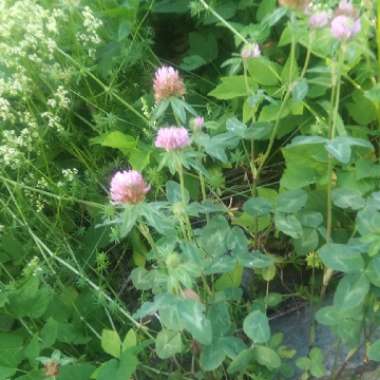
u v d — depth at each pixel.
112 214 0.48
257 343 0.39
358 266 0.35
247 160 0.54
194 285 0.42
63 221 0.57
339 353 0.43
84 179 0.60
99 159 0.60
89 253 0.54
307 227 0.43
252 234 0.47
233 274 0.44
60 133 0.58
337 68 0.40
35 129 0.56
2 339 0.44
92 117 0.61
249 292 0.48
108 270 0.55
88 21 0.57
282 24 0.55
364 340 0.41
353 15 0.42
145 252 0.51
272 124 0.50
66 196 0.56
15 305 0.45
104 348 0.39
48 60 0.60
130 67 0.62
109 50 0.61
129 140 0.50
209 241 0.41
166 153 0.37
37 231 0.56
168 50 0.69
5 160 0.53
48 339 0.42
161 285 0.39
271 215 0.46
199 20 0.63
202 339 0.34
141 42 0.61
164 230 0.36
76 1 0.57
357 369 0.41
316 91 0.49
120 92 0.61
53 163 0.59
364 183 0.44
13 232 0.54
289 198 0.42
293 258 0.48
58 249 0.52
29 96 0.56
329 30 0.41
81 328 0.47
